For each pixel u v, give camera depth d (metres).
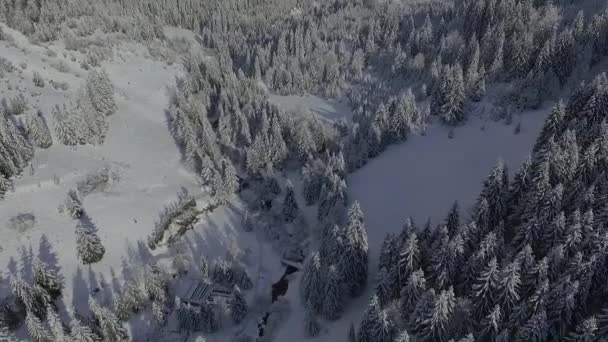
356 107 118.75
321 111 121.19
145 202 84.56
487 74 114.06
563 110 80.19
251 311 71.94
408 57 130.38
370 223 84.00
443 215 82.62
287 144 103.50
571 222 57.16
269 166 95.31
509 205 69.12
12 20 120.75
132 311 67.75
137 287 68.69
